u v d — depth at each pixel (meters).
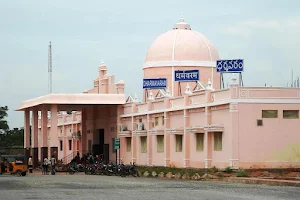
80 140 90.88
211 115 56.50
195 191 36.06
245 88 52.53
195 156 59.22
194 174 50.69
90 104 76.81
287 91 53.25
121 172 58.94
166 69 75.69
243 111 52.38
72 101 75.38
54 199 31.14
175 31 77.81
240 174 48.34
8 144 122.94
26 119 88.50
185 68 75.00
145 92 76.75
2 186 42.53
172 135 63.97
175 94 74.12
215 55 76.94
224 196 32.22
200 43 76.31
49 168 71.88
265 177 46.66
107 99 76.50
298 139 53.22
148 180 49.94
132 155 73.12
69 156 93.69
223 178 47.72
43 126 78.75
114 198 31.36
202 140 57.97
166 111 64.75
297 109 53.25
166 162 64.62
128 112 75.62
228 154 53.03
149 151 68.88
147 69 77.62
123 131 75.00
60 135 104.06
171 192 35.38
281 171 50.78
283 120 53.00
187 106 60.34
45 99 75.12
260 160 52.44
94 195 33.50
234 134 52.16
